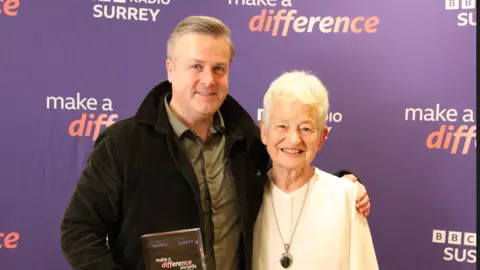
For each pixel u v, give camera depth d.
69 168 2.01
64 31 1.96
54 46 1.96
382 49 2.02
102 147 1.37
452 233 2.04
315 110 1.28
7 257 2.00
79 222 1.35
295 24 2.04
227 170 1.43
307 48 2.04
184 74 1.36
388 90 2.04
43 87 1.97
